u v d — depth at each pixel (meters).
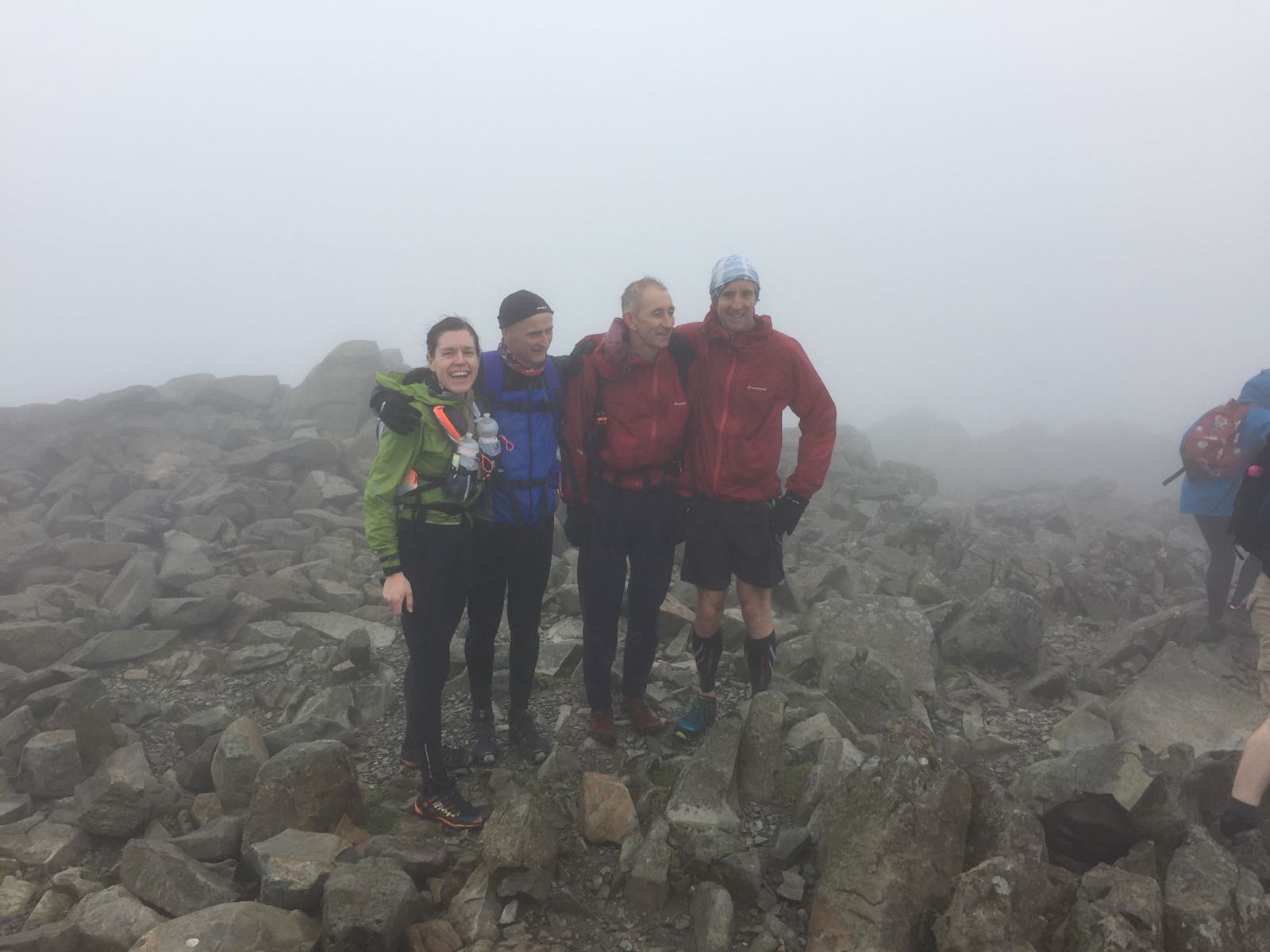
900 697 4.62
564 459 3.99
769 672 4.39
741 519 4.01
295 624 6.05
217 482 8.93
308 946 2.86
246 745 4.03
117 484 8.76
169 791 4.01
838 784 3.68
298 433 9.98
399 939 2.92
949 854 2.99
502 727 4.41
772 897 3.20
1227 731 4.40
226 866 3.44
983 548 6.92
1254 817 3.23
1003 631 5.25
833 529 8.49
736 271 3.76
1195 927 2.76
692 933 3.11
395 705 4.80
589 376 3.86
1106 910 2.75
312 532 7.70
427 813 3.62
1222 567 5.62
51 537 7.71
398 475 3.39
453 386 3.43
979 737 4.48
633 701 4.33
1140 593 6.94
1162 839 3.21
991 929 2.61
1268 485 3.84
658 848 3.35
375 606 6.40
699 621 4.22
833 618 5.39
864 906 2.84
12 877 3.45
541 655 5.11
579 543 4.09
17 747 4.36
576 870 3.38
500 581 3.97
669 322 3.71
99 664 5.52
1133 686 4.73
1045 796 3.52
